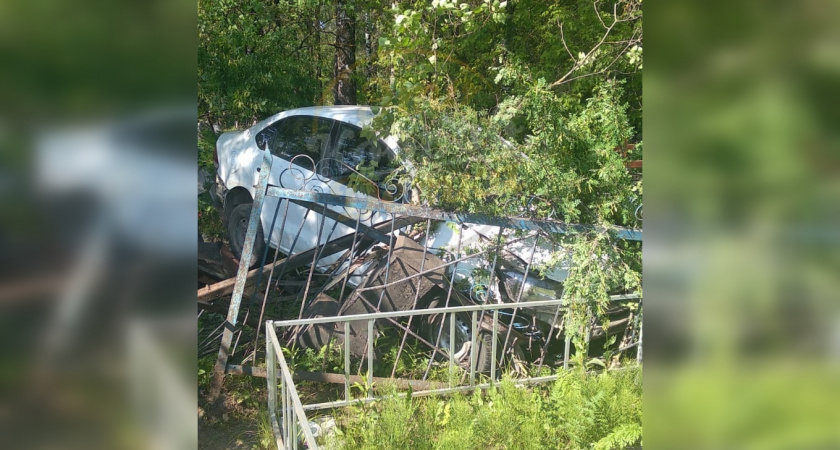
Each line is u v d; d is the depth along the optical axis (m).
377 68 5.99
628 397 2.93
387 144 4.20
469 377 3.50
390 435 2.72
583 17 6.27
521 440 2.77
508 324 3.75
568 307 3.53
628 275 3.63
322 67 7.45
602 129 4.27
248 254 3.51
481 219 3.63
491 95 5.53
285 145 4.77
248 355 3.79
